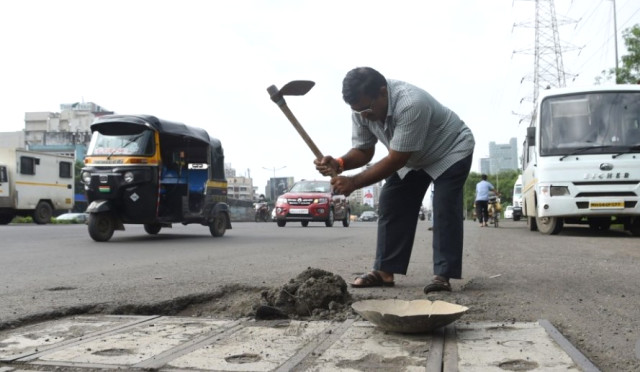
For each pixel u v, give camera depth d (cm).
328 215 1820
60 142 10794
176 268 593
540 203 1081
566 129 1073
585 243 893
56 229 1633
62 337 285
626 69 2034
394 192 436
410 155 384
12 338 284
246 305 374
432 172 419
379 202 447
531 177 1275
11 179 2173
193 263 645
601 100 1073
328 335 281
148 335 286
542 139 1089
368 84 377
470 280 466
